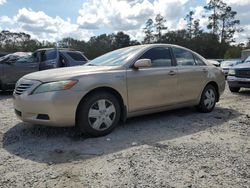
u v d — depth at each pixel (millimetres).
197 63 6559
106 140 4633
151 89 5426
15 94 4887
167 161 3746
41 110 4453
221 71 7051
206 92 6625
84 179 3287
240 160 3768
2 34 63906
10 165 3686
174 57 6027
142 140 4633
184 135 4906
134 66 5215
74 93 4465
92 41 59688
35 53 10961
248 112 6793
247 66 10062
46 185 3160
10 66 10023
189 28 76188
